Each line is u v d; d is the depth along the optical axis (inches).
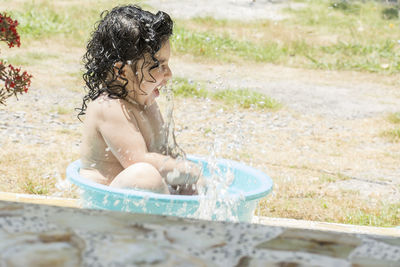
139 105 98.9
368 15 555.8
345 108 292.8
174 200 80.4
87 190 86.4
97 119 94.7
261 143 220.1
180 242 43.9
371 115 280.8
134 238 43.8
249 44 442.6
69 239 42.6
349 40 471.5
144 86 96.3
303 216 144.2
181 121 242.7
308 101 302.5
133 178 86.6
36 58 340.8
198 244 43.7
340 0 605.0
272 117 263.6
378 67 398.9
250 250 43.5
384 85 357.7
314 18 542.0
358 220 142.9
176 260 40.6
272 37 471.2
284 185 169.9
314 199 158.9
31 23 419.2
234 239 45.4
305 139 231.8
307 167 192.5
